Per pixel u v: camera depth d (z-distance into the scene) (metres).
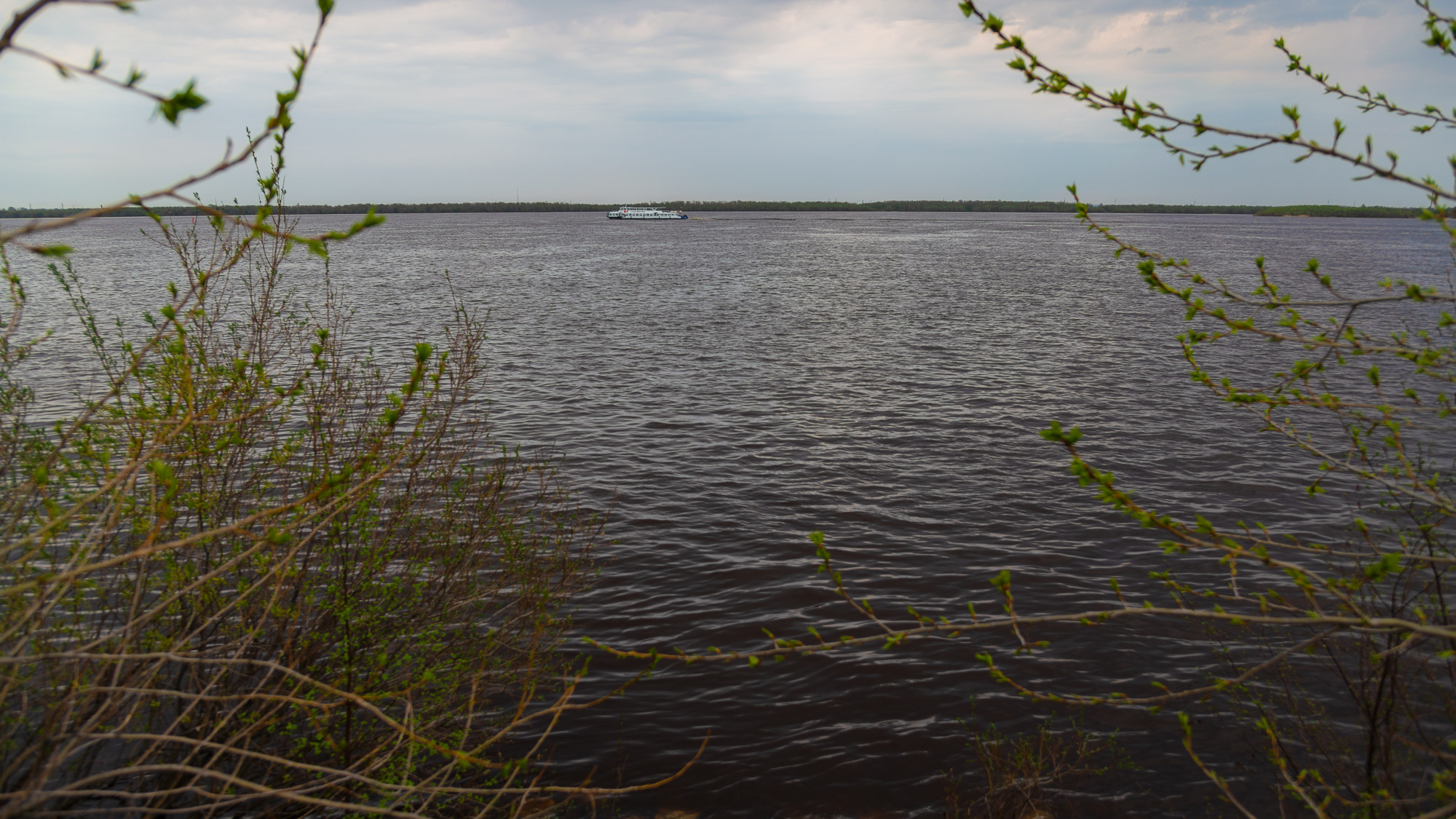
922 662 8.28
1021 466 14.65
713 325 32.81
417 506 6.25
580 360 24.84
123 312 33.28
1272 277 51.50
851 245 102.12
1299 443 3.95
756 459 15.09
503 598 7.64
